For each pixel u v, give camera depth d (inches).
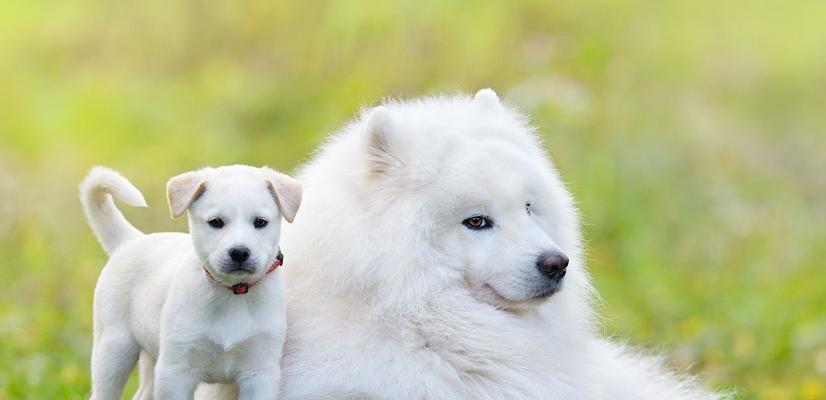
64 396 333.4
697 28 881.5
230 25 928.3
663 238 625.0
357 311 258.2
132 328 247.4
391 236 257.0
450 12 808.3
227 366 231.0
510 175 262.7
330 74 848.9
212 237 223.0
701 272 586.6
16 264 526.6
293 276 263.6
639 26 850.1
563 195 288.8
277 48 900.6
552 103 661.9
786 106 871.7
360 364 252.4
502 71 779.4
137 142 827.4
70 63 977.5
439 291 259.4
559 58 761.6
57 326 431.5
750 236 641.6
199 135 813.9
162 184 694.5
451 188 257.9
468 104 289.6
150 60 954.7
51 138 839.7
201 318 225.8
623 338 452.8
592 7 837.8
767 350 448.5
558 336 281.4
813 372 433.1
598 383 291.6
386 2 829.8
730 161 763.4
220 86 879.1
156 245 252.4
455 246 261.1
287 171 703.1
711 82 873.5
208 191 225.9
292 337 255.4
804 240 641.6
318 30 877.8
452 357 260.1
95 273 512.1
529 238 260.1
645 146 705.6
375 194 261.4
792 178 770.8
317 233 262.7
